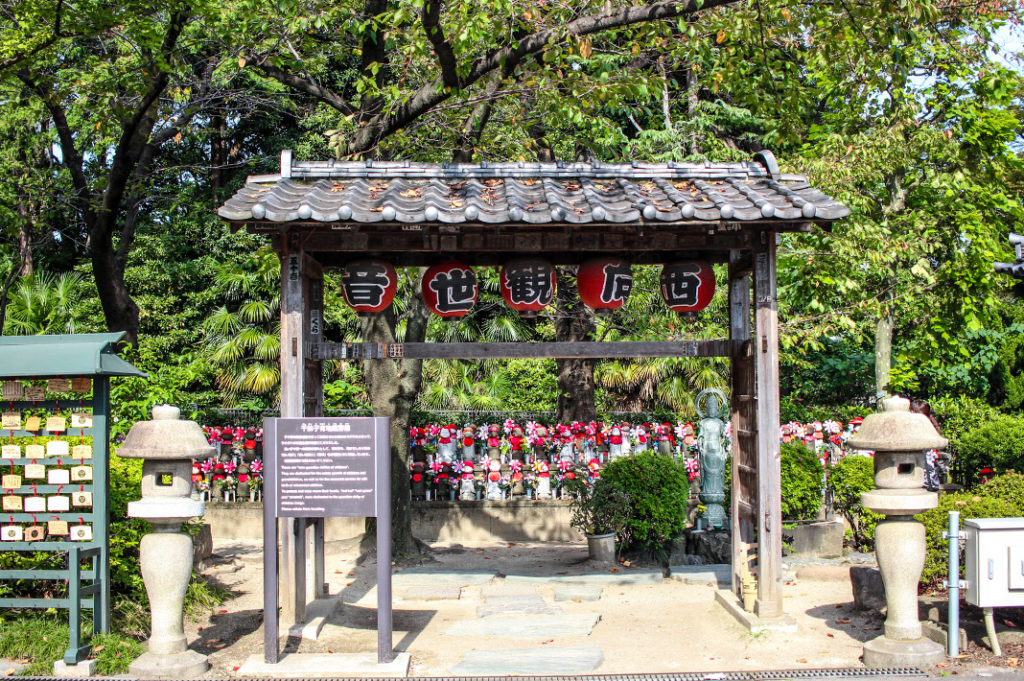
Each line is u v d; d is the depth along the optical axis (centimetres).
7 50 941
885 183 1241
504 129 1116
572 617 684
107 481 590
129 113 1005
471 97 1041
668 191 646
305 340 677
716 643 618
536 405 1825
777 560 638
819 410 1669
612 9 928
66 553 616
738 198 635
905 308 1177
